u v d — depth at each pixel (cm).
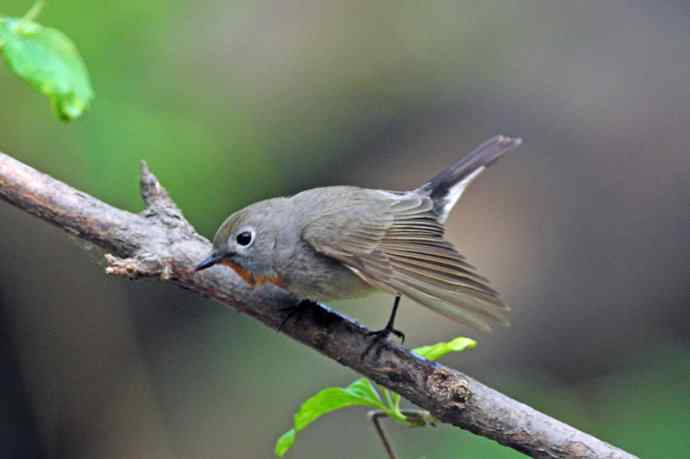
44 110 1179
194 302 1360
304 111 1459
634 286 1423
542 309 1417
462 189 865
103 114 1196
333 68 1493
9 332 1312
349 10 1520
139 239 631
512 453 1097
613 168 1486
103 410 1312
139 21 1265
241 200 1310
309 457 1251
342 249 682
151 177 654
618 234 1455
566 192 1487
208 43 1384
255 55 1445
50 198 620
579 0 1578
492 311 559
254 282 702
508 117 1523
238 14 1455
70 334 1320
